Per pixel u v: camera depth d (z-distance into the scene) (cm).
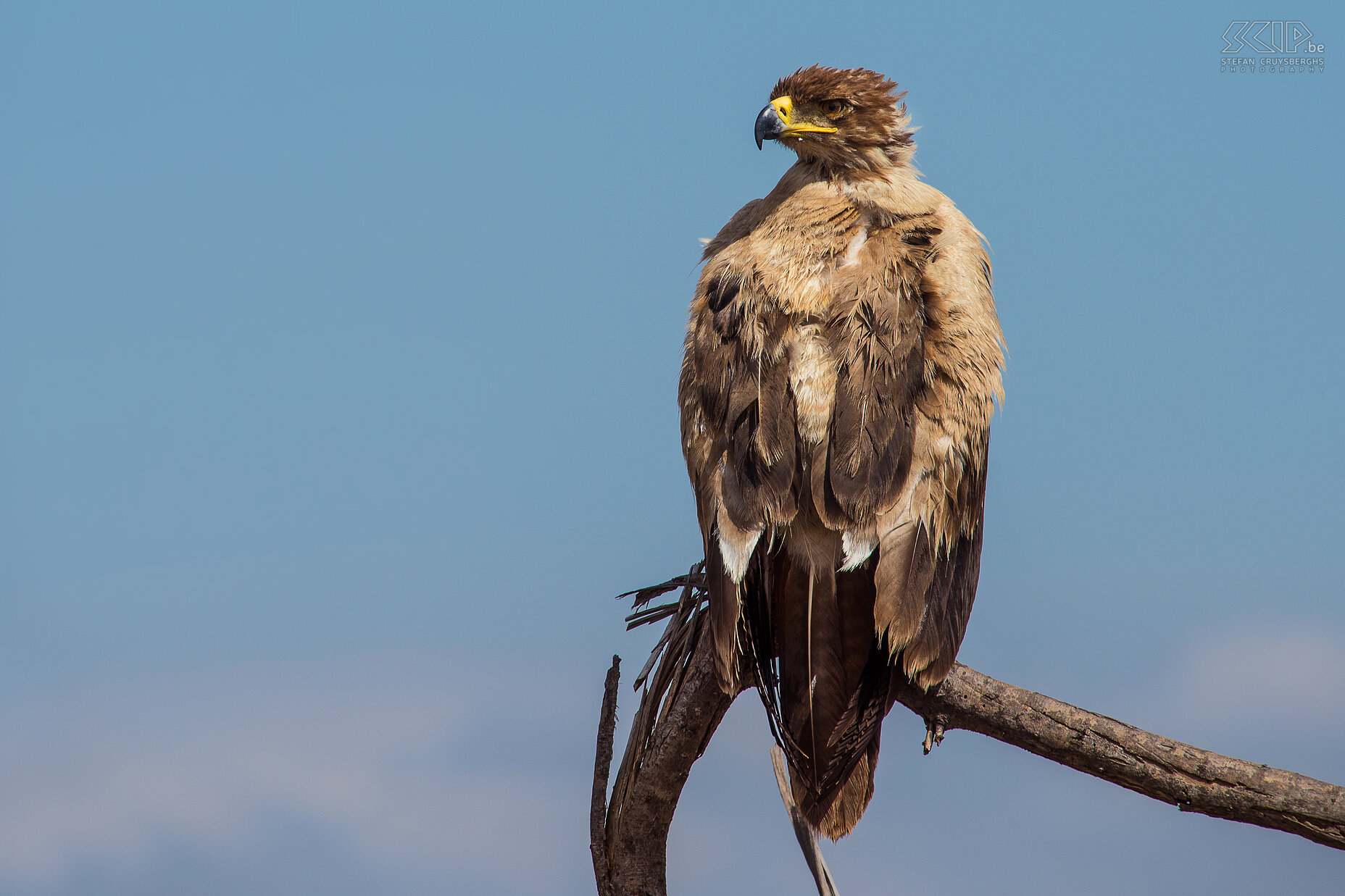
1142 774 941
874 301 1015
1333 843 902
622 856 1041
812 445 992
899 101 1156
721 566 985
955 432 1002
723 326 1049
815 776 970
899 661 982
